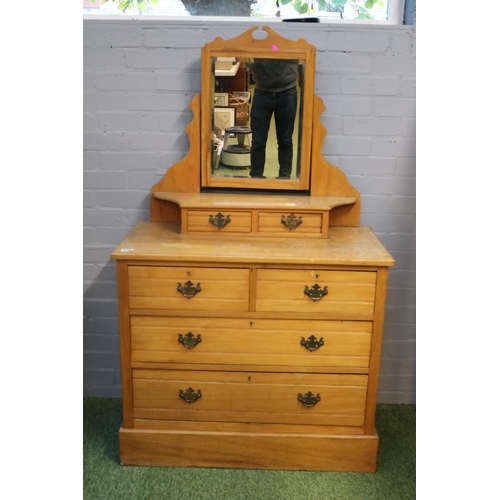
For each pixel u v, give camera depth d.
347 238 2.29
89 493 2.07
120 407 2.64
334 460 2.21
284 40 2.28
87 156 2.49
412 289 2.63
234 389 2.17
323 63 2.38
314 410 2.19
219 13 2.58
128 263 2.05
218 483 2.14
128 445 2.21
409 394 2.72
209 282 2.07
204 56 2.29
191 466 2.23
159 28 2.36
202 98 2.33
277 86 2.31
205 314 2.10
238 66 2.30
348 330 2.11
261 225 2.26
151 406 2.19
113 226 2.57
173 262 2.05
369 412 2.18
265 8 2.58
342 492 2.11
